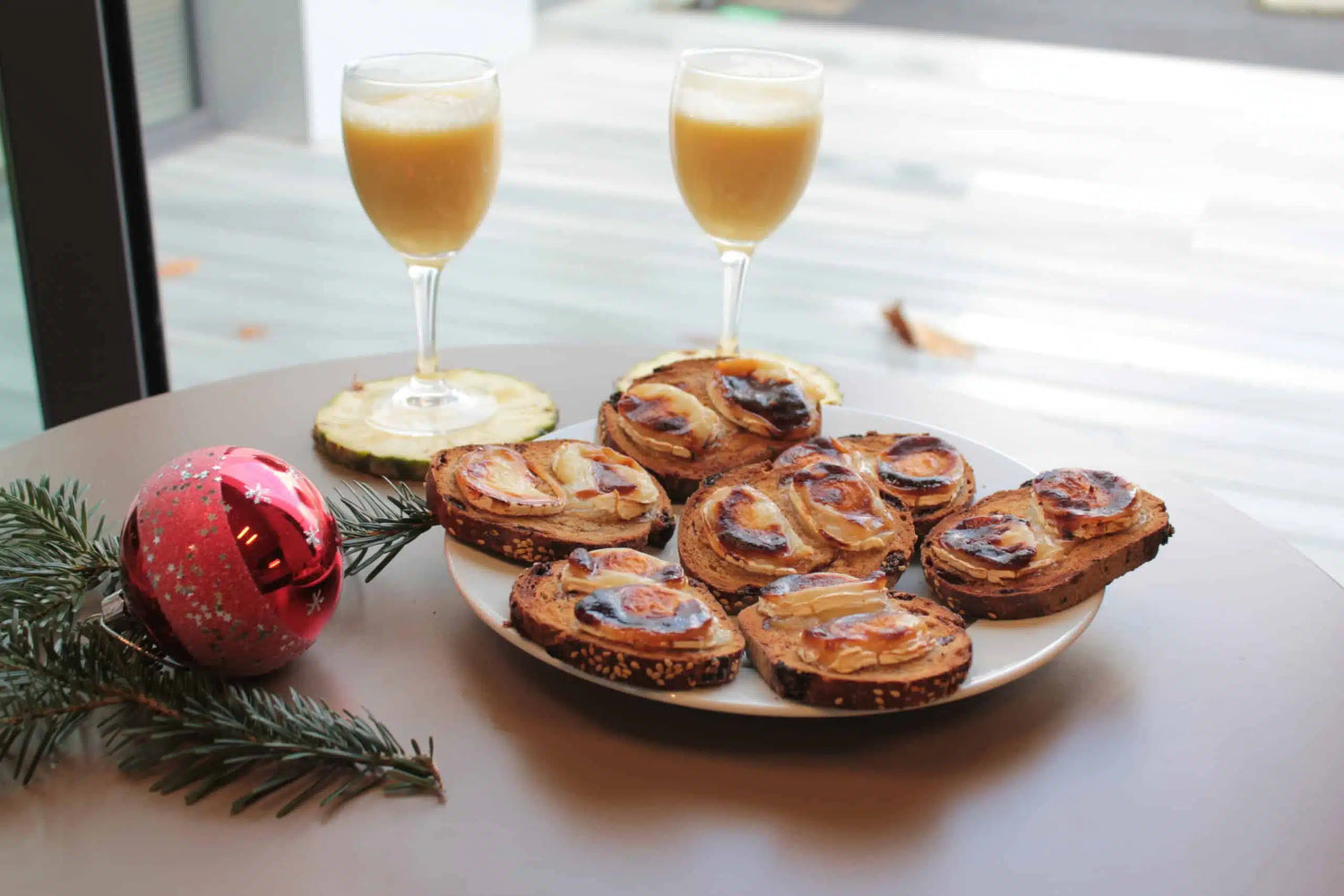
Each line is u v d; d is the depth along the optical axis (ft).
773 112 2.72
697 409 2.53
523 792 1.99
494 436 2.69
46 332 4.09
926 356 5.86
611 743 2.07
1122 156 8.22
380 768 2.01
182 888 1.86
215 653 2.08
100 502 2.47
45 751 2.03
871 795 2.00
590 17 10.66
